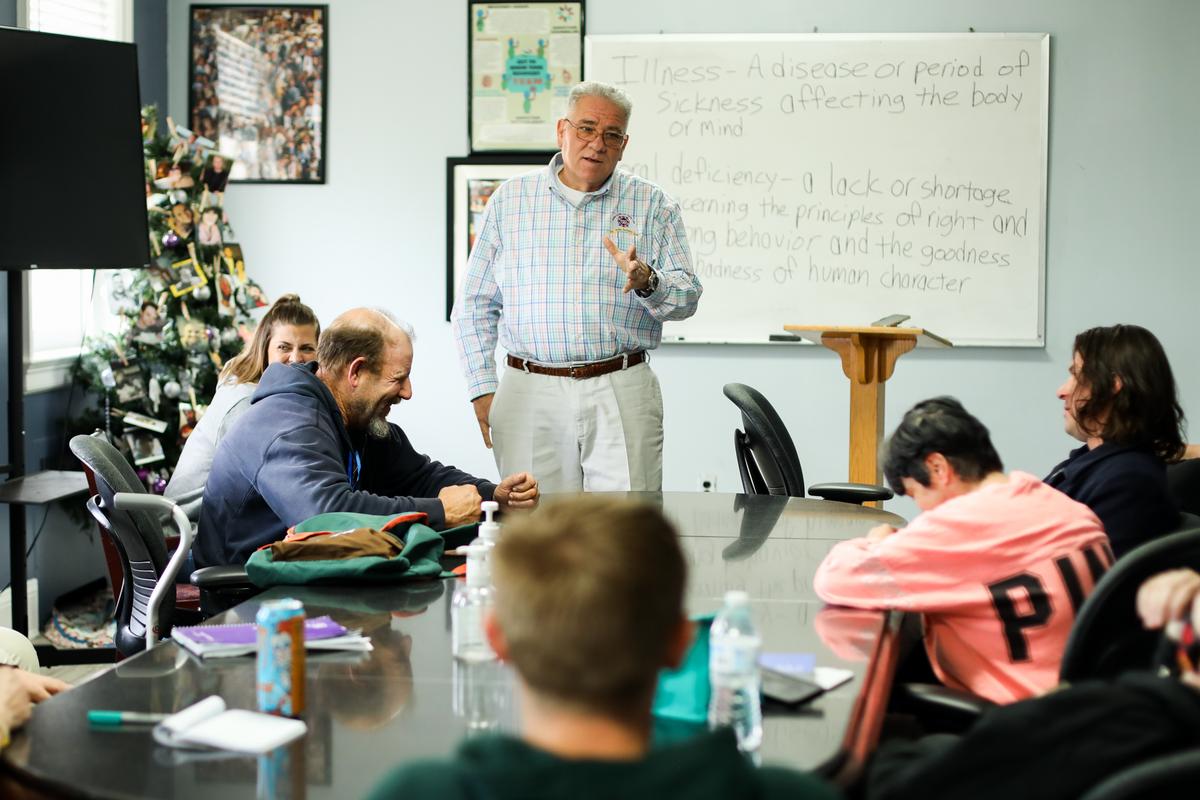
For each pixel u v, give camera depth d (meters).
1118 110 5.43
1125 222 5.46
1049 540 1.96
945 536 1.98
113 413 4.60
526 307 3.72
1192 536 1.61
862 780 1.41
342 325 2.72
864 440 3.90
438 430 5.64
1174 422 2.46
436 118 5.55
